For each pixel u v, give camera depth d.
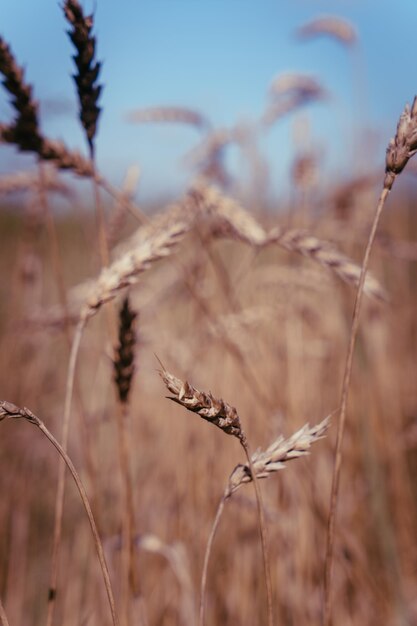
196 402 0.46
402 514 0.96
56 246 0.79
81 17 0.60
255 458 0.51
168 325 1.10
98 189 0.67
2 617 0.50
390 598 0.87
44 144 0.69
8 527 1.02
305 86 1.20
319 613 0.86
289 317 0.97
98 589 0.85
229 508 0.88
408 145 0.48
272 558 0.86
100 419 0.95
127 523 0.65
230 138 1.12
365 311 1.05
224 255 1.13
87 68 0.62
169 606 0.86
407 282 1.26
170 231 0.60
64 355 1.21
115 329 0.65
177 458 0.92
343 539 0.86
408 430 1.01
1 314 1.26
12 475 1.05
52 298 1.34
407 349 1.21
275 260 1.09
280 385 0.96
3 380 1.10
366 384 0.98
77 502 1.10
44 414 1.14
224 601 0.88
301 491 0.88
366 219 1.04
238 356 0.83
